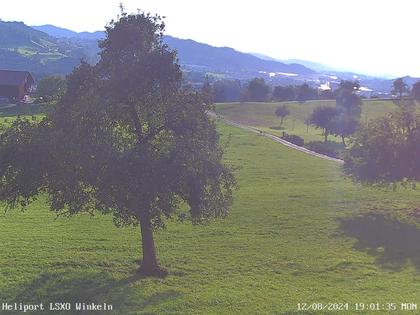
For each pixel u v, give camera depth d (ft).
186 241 108.27
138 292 76.18
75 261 90.53
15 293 73.46
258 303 73.20
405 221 128.26
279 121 517.55
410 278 87.81
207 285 81.76
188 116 79.10
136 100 77.46
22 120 76.33
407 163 137.80
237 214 132.16
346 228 121.70
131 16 78.43
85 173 71.82
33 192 73.72
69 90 77.92
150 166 69.92
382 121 146.30
